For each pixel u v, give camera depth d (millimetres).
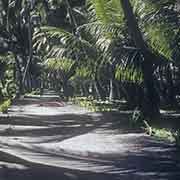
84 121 23969
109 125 21672
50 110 32125
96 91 39875
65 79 45531
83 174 11391
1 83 50719
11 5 41062
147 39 19969
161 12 18469
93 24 21969
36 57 51688
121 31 21234
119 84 29391
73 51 24734
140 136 17781
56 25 36719
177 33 18172
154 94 20750
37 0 38594
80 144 16266
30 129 20812
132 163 12781
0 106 32062
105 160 13273
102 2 21031
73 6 32281
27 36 45531
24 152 14672
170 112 25328
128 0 19156
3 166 12320
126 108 29750
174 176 11164
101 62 22938
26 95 55312
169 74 26250
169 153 14180
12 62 54562
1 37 46969
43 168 12062
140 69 20594
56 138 17812
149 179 10930
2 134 19094
